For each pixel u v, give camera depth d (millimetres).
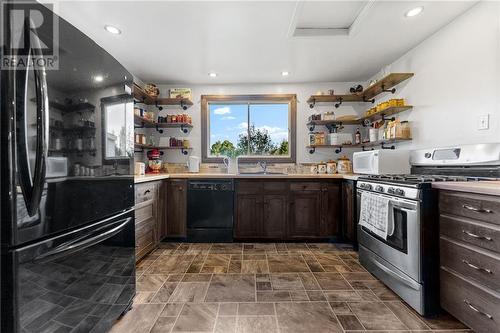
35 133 885
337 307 1618
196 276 2076
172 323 1456
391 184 1765
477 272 1235
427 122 2340
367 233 2141
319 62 2848
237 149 3701
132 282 1599
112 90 1364
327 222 2988
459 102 1985
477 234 1236
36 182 883
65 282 1041
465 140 1936
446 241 1433
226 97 3617
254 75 3256
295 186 2994
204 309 1600
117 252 1421
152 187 2547
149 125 3537
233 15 1925
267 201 2988
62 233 1032
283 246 2861
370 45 2447
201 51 2547
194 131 3650
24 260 870
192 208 2998
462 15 1943
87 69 1154
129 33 2180
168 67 2971
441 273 1472
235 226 2996
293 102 3602
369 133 3154
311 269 2215
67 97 1030
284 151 3682
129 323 1455
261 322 1465
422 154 2242
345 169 3279
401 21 2039
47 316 957
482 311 1205
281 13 1902
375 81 2928
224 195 2996
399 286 1707
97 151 1229
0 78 822
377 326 1423
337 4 1904
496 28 1699
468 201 1286
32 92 875
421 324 1439
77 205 1089
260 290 1841
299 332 1375
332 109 3592
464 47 1934
